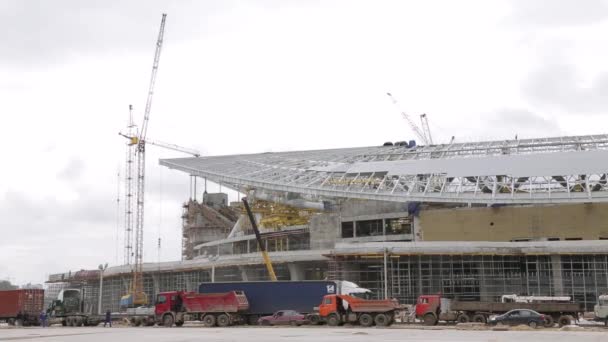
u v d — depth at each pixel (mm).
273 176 110750
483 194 92812
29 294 76688
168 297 59625
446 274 85625
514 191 92188
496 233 92062
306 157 120375
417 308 55750
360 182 102062
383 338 35625
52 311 76625
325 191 102125
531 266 84000
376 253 85438
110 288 133125
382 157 111062
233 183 116062
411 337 36500
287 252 94938
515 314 51188
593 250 80812
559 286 82312
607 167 91562
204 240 166500
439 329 46812
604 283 80938
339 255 87062
